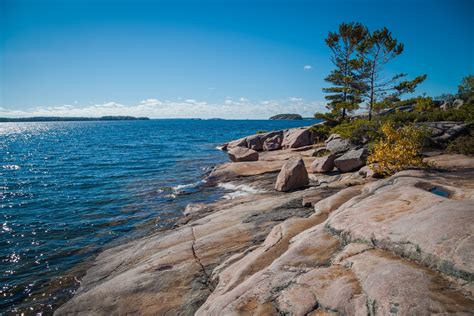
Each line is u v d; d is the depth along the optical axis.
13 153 41.12
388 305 2.92
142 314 5.88
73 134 94.62
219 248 7.81
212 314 4.23
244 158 24.44
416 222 4.22
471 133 15.62
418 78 27.59
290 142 34.44
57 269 9.13
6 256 10.08
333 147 22.86
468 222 3.69
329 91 36.44
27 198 17.45
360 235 4.66
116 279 7.25
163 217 13.30
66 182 21.75
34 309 7.23
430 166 11.62
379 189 7.12
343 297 3.41
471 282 2.96
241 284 4.72
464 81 27.36
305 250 4.98
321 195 10.52
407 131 15.23
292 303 3.71
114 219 13.45
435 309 2.72
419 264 3.56
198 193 17.00
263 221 9.11
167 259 7.67
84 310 6.34
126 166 28.70
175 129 123.88
